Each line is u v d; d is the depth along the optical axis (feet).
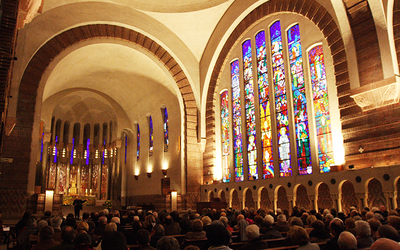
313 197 45.75
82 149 107.65
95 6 60.54
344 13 40.96
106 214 34.53
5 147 50.14
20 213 49.55
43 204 53.16
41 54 55.52
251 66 62.18
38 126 53.47
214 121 69.31
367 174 38.11
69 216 25.71
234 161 63.72
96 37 61.41
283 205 51.65
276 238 20.98
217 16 65.46
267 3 56.39
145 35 66.03
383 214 28.96
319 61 48.52
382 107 38.04
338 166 42.39
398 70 37.09
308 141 48.85
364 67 39.52
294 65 52.85
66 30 58.13
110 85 85.51
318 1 47.14
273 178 53.06
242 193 58.80
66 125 107.76
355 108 41.11
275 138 54.24
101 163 107.55
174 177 71.92
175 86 70.23
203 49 71.31
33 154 52.19
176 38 69.26
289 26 54.29
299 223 19.86
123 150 95.35
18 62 52.21
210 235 11.99
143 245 14.21
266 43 58.23
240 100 63.46
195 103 71.15
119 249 11.14
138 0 63.31
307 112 49.11
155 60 68.69
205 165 69.62
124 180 93.20
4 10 23.65
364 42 39.73
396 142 36.24
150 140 86.07
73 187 104.78
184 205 67.31
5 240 34.96
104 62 72.38
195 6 64.08
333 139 44.52
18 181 50.19
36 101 53.83
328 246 16.08
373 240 16.46
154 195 79.10
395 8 38.27
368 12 39.37
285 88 53.67
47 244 17.16
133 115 92.07
